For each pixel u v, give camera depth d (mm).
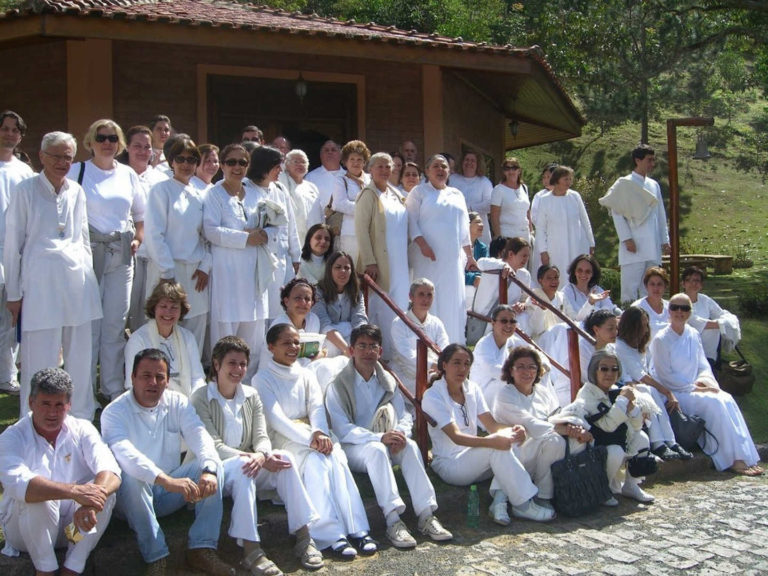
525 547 5277
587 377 6902
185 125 10805
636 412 6281
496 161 15109
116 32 9320
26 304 5559
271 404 5500
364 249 7285
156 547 4594
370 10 25531
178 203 6121
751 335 9914
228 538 5055
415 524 5617
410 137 11914
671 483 6879
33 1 8875
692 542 5414
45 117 10422
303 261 7191
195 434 4938
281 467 5027
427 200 7711
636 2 20891
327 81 11531
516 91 13711
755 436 7922
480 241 9633
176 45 10703
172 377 5582
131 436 4859
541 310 7871
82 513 4250
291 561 4941
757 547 5340
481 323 8539
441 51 10773
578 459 6004
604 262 20734
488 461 5848
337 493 5207
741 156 27406
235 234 6203
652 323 8078
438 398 5996
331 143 8500
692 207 24281
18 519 4359
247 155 6355
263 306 6406
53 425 4461
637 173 9562
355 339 5906
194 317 6199
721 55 28797
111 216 6223
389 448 5590
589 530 5656
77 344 5746
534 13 23828
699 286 8648
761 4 17641
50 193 5578
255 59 11133
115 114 10422
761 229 22250
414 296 6809
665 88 23750
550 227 9547
